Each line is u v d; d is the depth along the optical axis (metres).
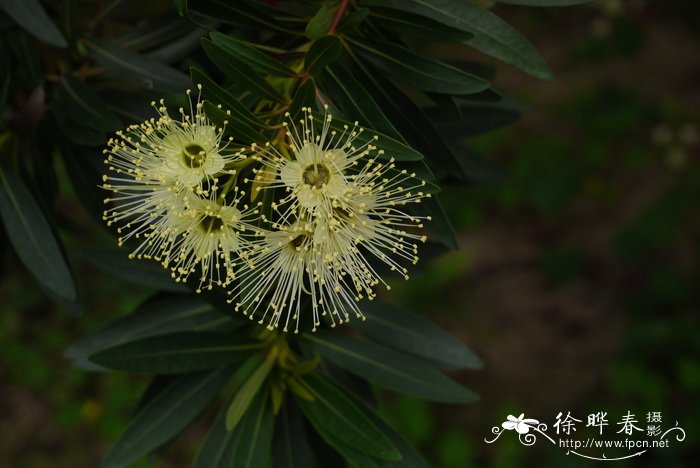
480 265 7.63
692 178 7.84
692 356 6.44
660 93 8.84
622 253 7.32
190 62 2.60
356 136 1.83
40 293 7.25
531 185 8.00
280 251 1.93
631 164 8.21
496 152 8.46
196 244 1.93
